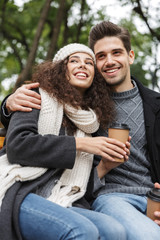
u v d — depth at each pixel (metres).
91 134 2.22
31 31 9.55
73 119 2.00
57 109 1.93
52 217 1.49
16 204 1.55
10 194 1.58
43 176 1.74
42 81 2.02
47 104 1.88
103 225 1.56
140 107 2.35
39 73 2.10
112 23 2.47
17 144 1.67
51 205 1.56
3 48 10.55
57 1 8.60
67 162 1.70
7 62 10.98
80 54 2.12
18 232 1.50
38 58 10.01
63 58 2.12
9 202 1.55
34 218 1.51
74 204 1.84
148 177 2.20
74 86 2.11
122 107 2.33
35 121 1.78
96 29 2.46
